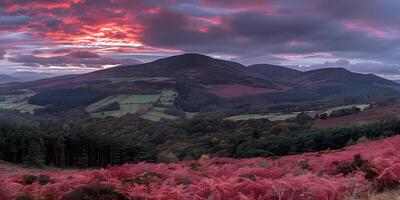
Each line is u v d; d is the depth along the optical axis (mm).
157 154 69250
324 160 14055
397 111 111688
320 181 7883
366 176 8695
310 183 7555
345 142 67188
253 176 9250
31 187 9398
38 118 183750
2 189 8672
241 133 89000
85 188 8172
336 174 10891
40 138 68250
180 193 7789
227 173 11625
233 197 7445
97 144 75938
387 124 70625
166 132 110188
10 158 68875
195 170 13492
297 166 14039
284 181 7695
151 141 104562
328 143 66625
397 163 8742
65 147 74812
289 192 7410
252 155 63062
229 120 121312
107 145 75750
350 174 9977
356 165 10680
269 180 8188
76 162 72875
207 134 99750
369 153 14156
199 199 7516
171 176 11281
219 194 7426
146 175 11742
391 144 19797
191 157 69750
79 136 76250
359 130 68000
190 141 92875
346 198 7215
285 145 65812
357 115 116625
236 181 8188
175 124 119375
